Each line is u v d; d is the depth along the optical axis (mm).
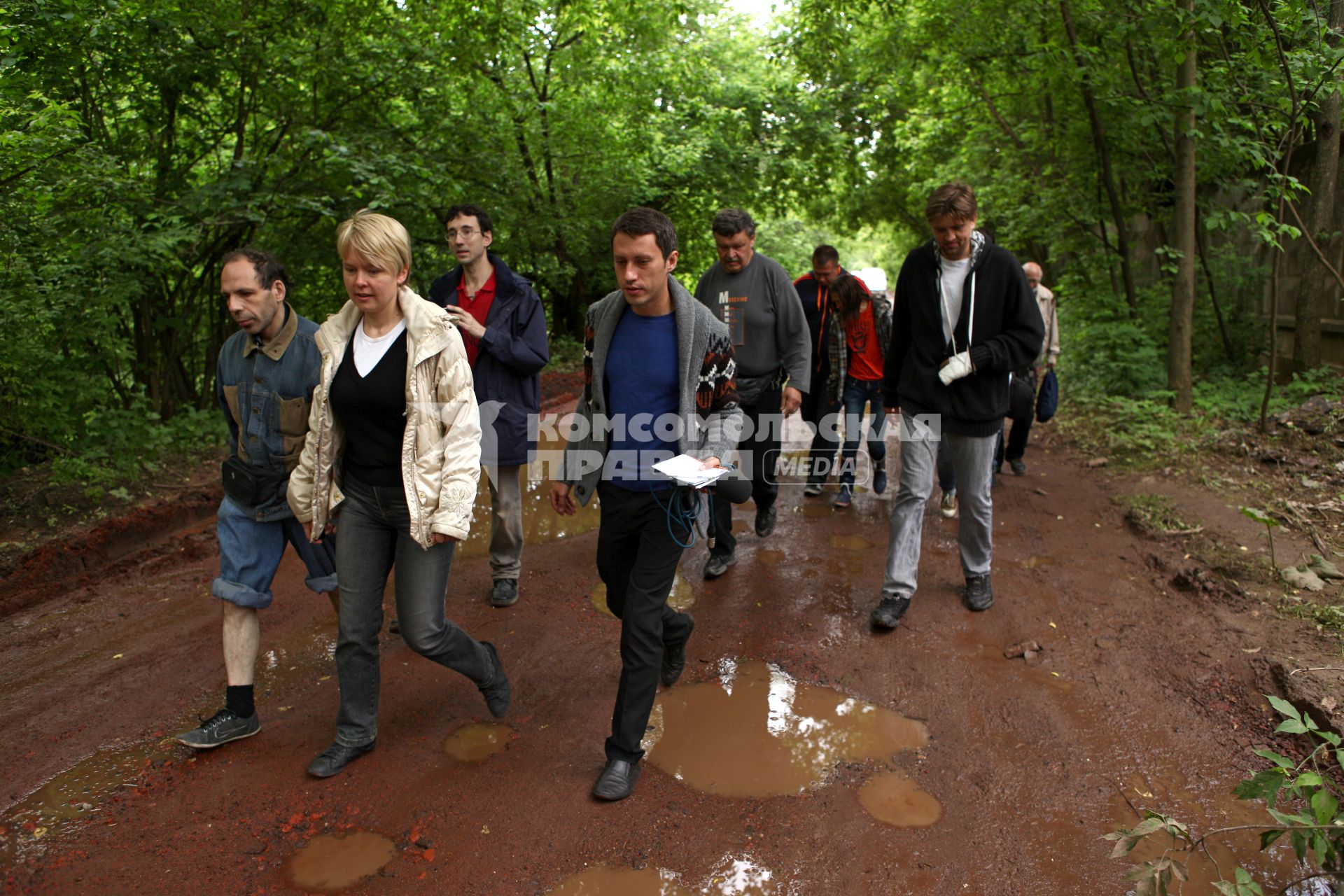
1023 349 4043
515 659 3941
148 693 3617
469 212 4109
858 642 4152
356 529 2959
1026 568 5062
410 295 2852
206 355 8617
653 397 3039
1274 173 7012
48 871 2566
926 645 4109
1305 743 3188
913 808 2922
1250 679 3648
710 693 3693
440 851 2674
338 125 8391
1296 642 3863
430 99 8906
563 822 2818
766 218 21000
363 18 8086
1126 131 8883
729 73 16938
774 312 4758
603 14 11766
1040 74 8844
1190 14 6641
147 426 6328
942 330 4129
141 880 2533
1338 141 7793
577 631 4246
